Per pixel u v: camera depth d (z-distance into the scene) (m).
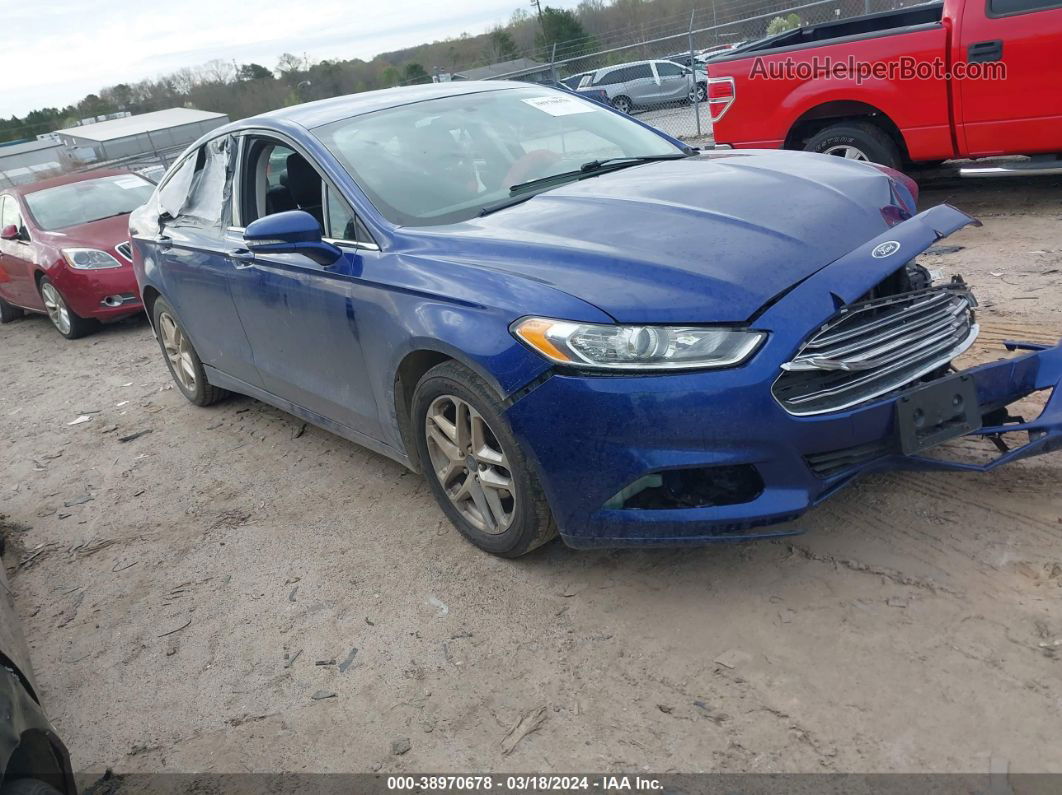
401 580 3.38
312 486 4.38
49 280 8.77
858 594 2.75
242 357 4.67
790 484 2.63
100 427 6.03
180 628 3.40
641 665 2.66
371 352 3.45
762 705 2.41
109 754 2.78
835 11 13.45
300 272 3.76
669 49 18.52
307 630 3.20
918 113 6.74
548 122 4.20
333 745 2.61
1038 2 6.08
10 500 5.06
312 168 3.79
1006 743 2.14
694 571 3.04
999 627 2.50
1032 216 6.69
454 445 3.25
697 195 3.24
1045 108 6.21
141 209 5.73
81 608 3.70
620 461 2.67
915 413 2.71
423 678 2.81
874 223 3.02
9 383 7.91
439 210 3.53
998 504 3.04
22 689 2.09
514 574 3.25
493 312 2.86
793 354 2.55
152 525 4.34
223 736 2.75
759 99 7.46
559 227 3.12
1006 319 4.58
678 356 2.57
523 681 2.70
